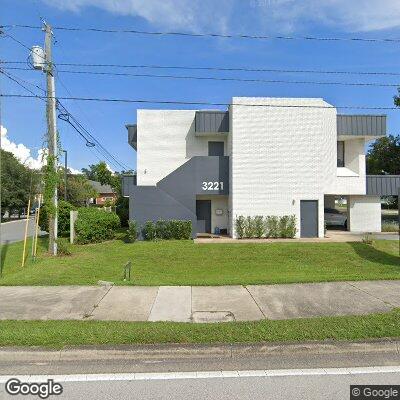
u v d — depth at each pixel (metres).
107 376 4.09
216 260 13.09
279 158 18.66
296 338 4.84
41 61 13.28
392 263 12.34
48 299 7.00
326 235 19.89
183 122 21.47
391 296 6.97
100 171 68.62
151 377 4.06
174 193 19.05
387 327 5.15
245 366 4.32
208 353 4.61
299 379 3.98
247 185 18.55
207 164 19.22
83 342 4.72
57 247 13.78
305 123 18.75
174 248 15.27
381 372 4.15
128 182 21.44
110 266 11.77
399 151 38.12
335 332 5.00
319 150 18.73
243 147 18.56
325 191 19.02
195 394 3.67
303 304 6.53
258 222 18.36
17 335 4.87
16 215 52.06
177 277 10.04
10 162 42.84
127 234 17.48
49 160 13.87
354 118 20.11
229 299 6.92
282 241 17.19
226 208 20.50
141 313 6.14
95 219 17.00
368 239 16.83
